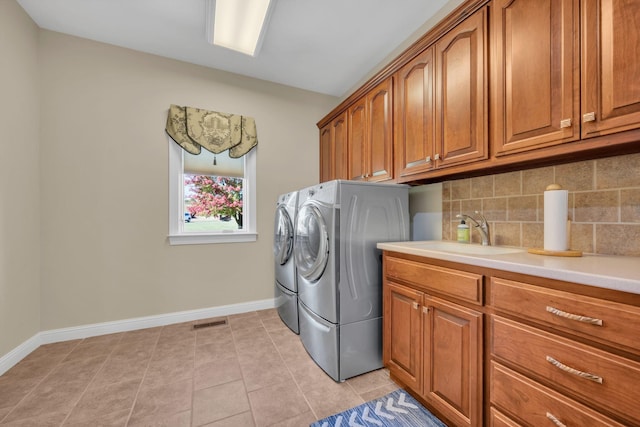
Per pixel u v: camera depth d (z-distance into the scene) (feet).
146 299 7.68
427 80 5.20
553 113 3.35
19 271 5.91
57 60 6.81
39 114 6.61
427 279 4.17
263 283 9.24
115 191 7.36
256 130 9.21
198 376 5.23
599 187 3.75
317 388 4.89
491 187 5.24
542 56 3.45
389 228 5.84
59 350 6.25
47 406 4.37
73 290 6.92
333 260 5.19
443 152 4.86
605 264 2.88
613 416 2.24
